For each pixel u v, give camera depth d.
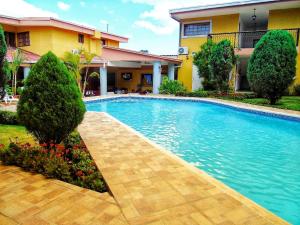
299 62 16.84
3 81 6.85
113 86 25.14
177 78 21.69
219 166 5.58
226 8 18.02
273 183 4.71
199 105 15.77
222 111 13.69
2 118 8.02
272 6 17.16
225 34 19.52
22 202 3.09
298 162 5.86
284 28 17.80
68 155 4.83
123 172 4.02
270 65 12.12
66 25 19.19
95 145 5.62
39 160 4.12
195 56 18.64
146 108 14.84
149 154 4.98
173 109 14.45
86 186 3.60
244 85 21.55
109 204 3.06
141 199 3.15
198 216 2.79
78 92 5.05
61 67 4.81
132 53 19.03
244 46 21.45
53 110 4.61
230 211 2.91
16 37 19.36
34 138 5.90
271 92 12.66
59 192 3.37
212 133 8.73
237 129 9.40
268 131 9.02
